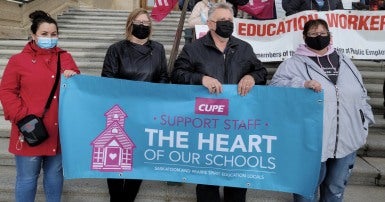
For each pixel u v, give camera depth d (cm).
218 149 275
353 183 381
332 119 265
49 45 268
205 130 275
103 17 985
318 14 488
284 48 499
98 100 276
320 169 273
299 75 274
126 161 281
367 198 348
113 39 798
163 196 344
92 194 350
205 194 282
